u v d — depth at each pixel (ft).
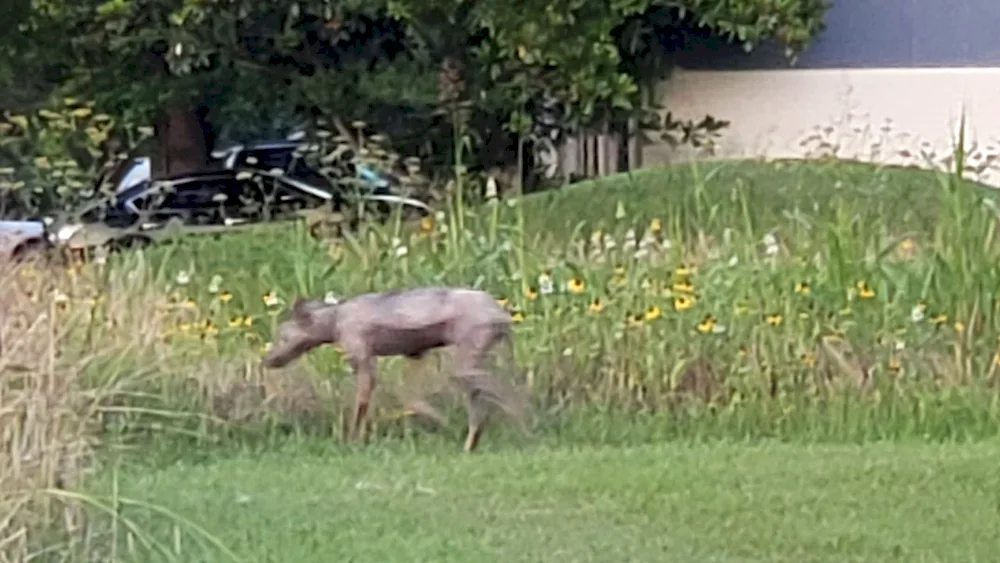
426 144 76.13
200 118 82.94
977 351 44.24
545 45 71.92
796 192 64.39
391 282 48.67
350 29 73.41
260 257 56.18
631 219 62.13
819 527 33.83
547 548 32.50
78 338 35.76
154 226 66.80
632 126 78.84
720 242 51.75
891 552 32.27
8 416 29.94
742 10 74.69
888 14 83.15
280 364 40.68
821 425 42.29
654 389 43.27
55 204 61.93
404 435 41.81
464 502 35.73
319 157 68.85
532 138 76.59
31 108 77.97
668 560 31.83
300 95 76.33
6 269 34.24
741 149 83.05
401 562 31.68
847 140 82.53
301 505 35.47
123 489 33.96
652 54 79.56
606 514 34.73
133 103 76.74
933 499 35.73
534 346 43.65
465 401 42.04
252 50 75.36
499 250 49.47
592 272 46.83
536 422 42.19
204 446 40.68
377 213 61.05
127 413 37.19
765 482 37.19
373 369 40.37
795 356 43.50
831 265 45.88
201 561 31.35
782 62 83.05
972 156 71.72
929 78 82.99
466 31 72.69
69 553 30.25
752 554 32.17
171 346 42.19
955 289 45.06
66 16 73.46
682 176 66.90
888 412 42.63
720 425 42.47
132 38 73.10
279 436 41.70
